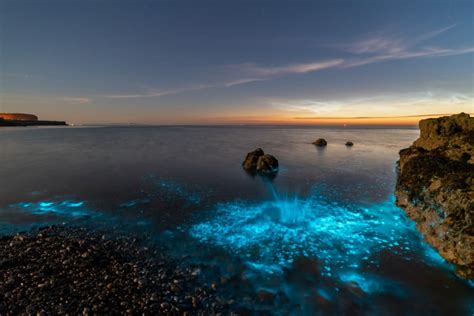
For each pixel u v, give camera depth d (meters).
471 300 7.02
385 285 7.70
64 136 78.00
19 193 17.41
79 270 7.75
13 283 6.92
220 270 8.39
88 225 12.04
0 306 6.07
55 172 24.42
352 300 7.03
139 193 17.78
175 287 7.29
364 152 40.44
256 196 17.31
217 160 32.84
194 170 26.17
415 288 7.54
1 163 29.08
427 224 10.33
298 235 11.13
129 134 97.25
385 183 20.59
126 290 6.98
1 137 69.75
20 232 11.14
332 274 8.29
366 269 8.57
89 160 31.73
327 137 80.19
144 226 12.06
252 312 6.48
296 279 7.99
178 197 16.98
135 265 8.44
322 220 12.86
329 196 17.19
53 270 7.65
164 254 9.37
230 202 15.97
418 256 9.30
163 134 100.31
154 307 6.38
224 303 6.75
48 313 5.91
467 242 7.86
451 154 13.12
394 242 10.40
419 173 11.95
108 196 16.97
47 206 14.76
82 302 6.34
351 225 12.18
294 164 29.70
